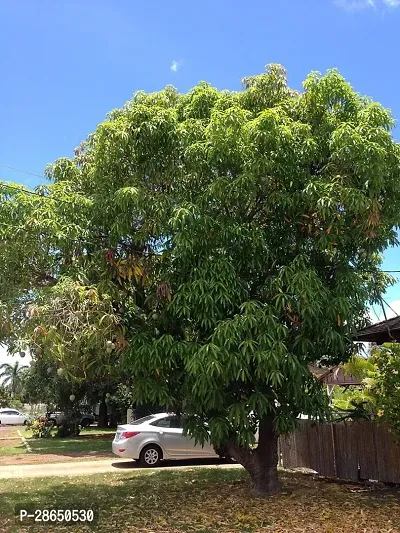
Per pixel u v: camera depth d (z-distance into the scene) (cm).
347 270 813
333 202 733
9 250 745
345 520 727
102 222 845
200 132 821
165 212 792
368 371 1185
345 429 1093
